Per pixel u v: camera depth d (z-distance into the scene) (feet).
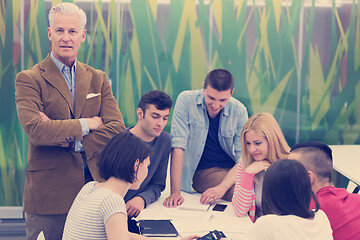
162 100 7.88
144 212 7.63
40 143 7.38
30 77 7.56
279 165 5.14
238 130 8.84
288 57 12.96
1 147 12.54
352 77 13.17
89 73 8.14
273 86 13.04
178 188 8.44
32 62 12.41
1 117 12.44
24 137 12.59
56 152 7.56
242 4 12.66
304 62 13.01
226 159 9.05
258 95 13.05
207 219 7.30
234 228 6.95
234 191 7.71
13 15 12.20
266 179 5.20
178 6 12.59
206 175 8.81
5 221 12.60
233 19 12.70
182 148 8.59
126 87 12.78
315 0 12.79
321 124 13.33
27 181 7.73
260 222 5.05
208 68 12.87
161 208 7.86
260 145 7.35
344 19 12.92
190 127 8.79
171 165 8.58
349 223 5.91
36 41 12.32
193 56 12.80
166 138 8.45
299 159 6.21
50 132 7.35
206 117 8.77
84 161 7.94
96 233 5.32
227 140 8.80
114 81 12.75
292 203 5.02
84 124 7.68
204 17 12.66
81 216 5.39
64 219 7.65
